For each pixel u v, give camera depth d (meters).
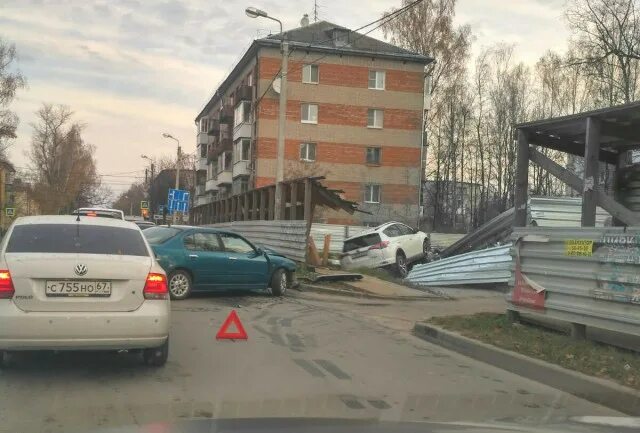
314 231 27.64
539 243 8.69
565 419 3.46
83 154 85.19
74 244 6.19
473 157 54.53
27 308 5.66
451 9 47.06
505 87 51.38
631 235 7.10
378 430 2.93
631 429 3.15
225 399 5.51
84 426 4.61
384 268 20.09
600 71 31.89
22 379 5.95
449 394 6.05
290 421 3.21
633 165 10.73
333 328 9.95
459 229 53.25
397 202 43.75
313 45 42.34
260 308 11.83
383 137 43.75
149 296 6.11
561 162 44.19
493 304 13.74
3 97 54.41
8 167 60.72
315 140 42.72
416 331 9.86
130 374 6.28
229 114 51.91
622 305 7.21
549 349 7.54
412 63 44.22
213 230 12.82
